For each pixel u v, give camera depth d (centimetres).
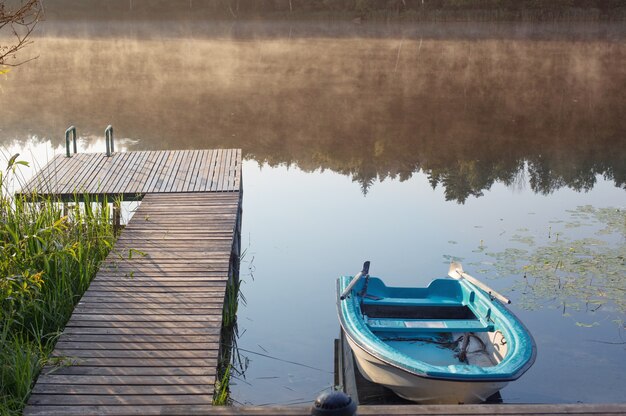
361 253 884
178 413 340
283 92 2233
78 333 519
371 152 1500
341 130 1709
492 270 809
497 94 2233
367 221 1030
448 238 938
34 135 1566
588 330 663
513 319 550
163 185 920
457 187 1230
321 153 1489
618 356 616
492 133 1697
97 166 1002
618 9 3984
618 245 886
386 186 1242
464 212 1070
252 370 606
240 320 702
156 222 785
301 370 607
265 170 1356
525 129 1747
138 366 473
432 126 1769
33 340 536
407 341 593
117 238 752
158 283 616
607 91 2295
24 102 1988
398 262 848
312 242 930
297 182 1272
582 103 2092
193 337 516
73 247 640
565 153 1489
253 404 552
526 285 763
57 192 848
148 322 539
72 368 468
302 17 4319
